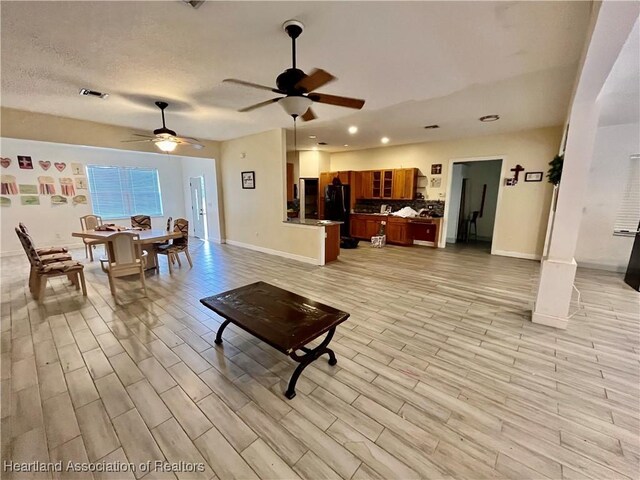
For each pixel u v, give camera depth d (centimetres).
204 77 286
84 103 368
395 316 314
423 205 718
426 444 157
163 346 253
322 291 391
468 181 830
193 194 821
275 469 143
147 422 171
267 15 185
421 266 524
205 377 213
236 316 217
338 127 521
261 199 617
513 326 292
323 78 197
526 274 472
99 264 523
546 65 257
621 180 479
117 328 285
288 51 235
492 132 568
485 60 250
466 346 255
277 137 548
